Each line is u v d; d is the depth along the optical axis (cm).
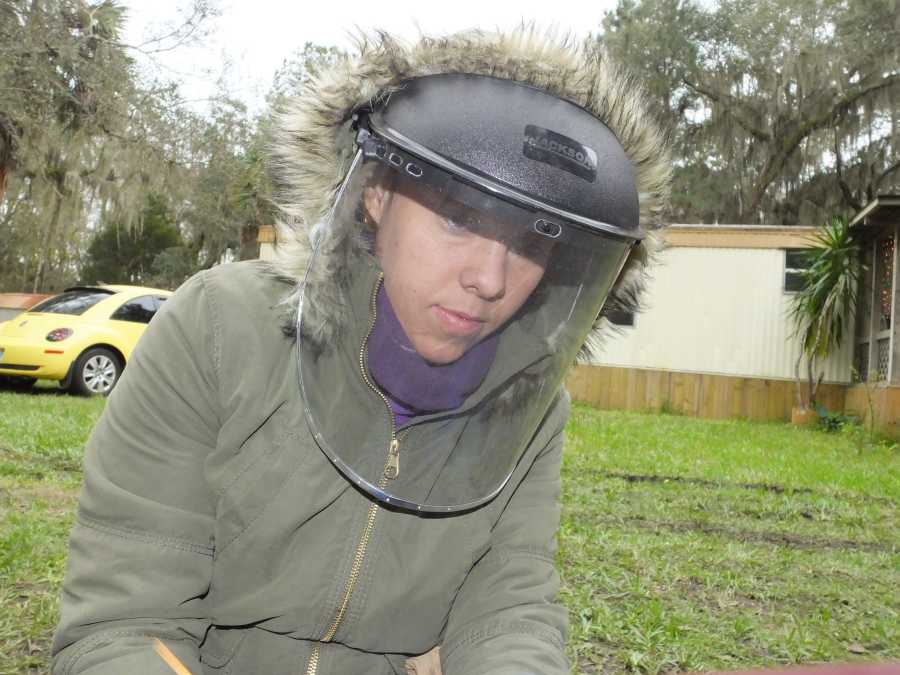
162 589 136
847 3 2753
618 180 134
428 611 148
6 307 1891
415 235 127
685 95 2908
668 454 893
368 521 142
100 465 141
